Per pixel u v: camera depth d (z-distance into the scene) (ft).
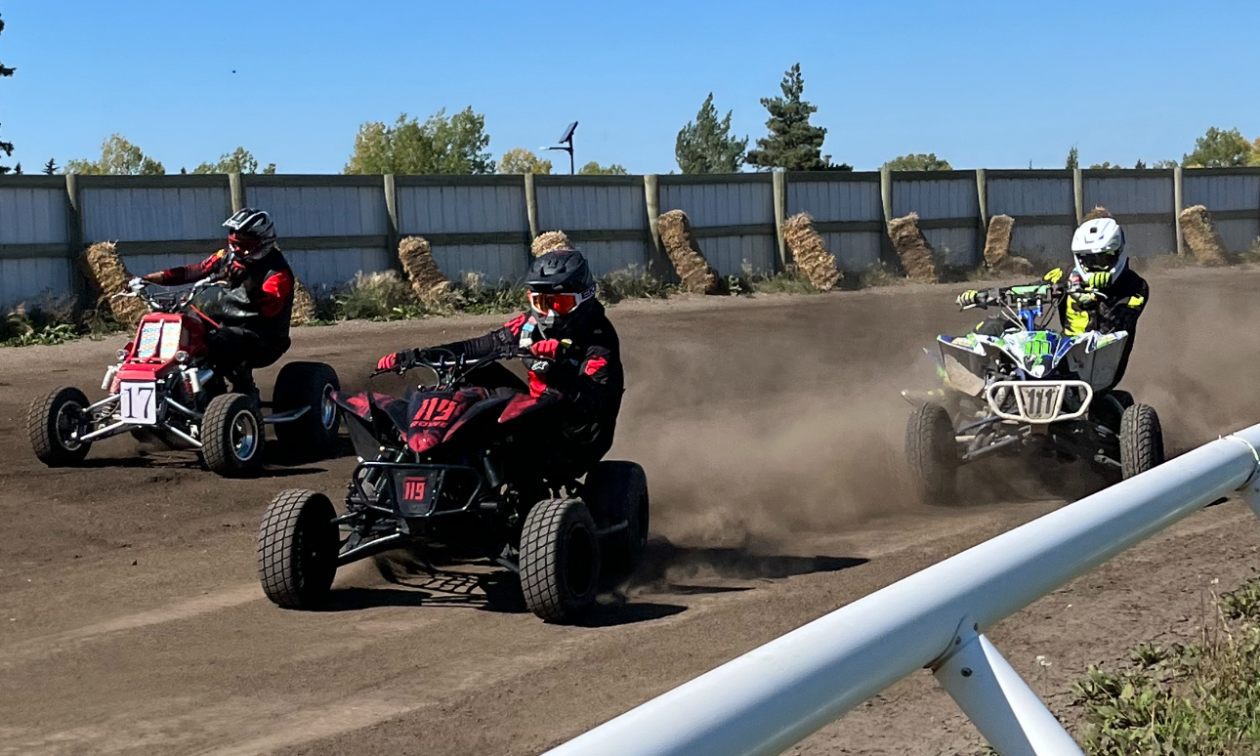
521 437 20.25
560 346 20.04
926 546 24.18
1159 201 114.42
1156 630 17.78
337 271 74.95
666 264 86.53
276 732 14.87
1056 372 27.86
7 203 63.31
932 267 95.86
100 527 26.25
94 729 15.06
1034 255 106.73
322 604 20.59
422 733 14.79
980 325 29.99
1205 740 13.21
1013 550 8.42
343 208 74.90
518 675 16.90
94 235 66.13
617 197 85.35
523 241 81.82
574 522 19.21
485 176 79.92
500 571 22.71
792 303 80.53
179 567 23.22
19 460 32.96
